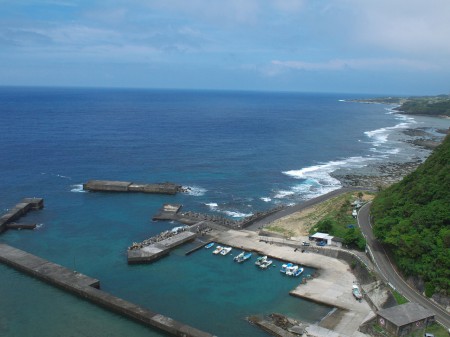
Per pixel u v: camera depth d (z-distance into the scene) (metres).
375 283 87.94
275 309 83.88
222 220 132.00
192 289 91.94
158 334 76.50
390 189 133.12
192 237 118.19
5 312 81.44
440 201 101.44
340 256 105.44
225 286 93.38
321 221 125.25
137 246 111.50
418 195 109.62
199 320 80.06
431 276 81.62
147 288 92.31
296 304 85.56
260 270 101.06
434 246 86.75
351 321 77.62
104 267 102.12
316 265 102.00
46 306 84.00
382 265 95.12
